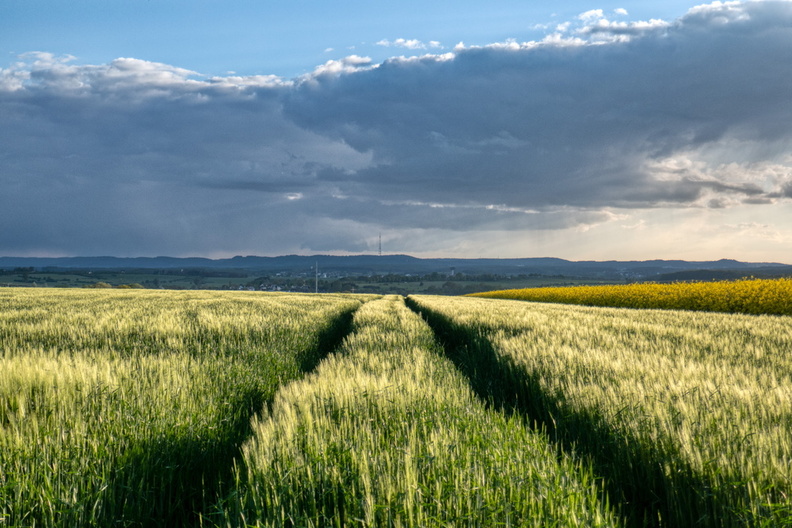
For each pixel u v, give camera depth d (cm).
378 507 234
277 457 289
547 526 231
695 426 319
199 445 356
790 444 288
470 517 235
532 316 1318
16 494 252
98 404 374
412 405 398
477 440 326
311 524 232
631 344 706
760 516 236
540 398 475
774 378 445
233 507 259
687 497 281
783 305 1906
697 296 2380
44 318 1127
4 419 348
